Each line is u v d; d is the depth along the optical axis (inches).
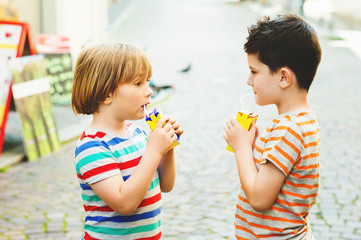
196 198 165.9
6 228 143.9
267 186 69.6
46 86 212.8
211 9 837.8
